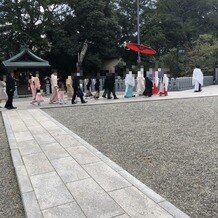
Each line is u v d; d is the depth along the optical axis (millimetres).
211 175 4945
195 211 3844
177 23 39188
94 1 31547
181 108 12391
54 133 8461
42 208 4004
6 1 30406
